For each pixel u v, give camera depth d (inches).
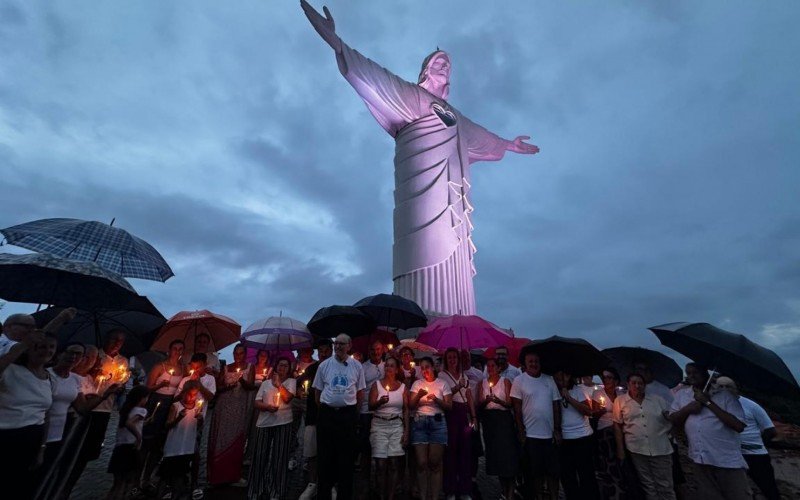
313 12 820.6
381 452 262.2
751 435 263.3
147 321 300.0
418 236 880.3
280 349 431.5
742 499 216.7
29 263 178.5
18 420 167.9
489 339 342.3
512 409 291.6
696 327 236.8
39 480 192.1
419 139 960.3
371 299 398.0
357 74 895.7
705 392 229.6
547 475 259.3
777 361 218.7
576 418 264.1
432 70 1117.7
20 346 165.2
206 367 294.7
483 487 341.1
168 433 261.0
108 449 428.8
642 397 256.1
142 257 241.0
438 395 275.1
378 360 321.7
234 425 307.4
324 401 255.6
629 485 256.5
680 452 346.9
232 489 295.6
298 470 366.0
